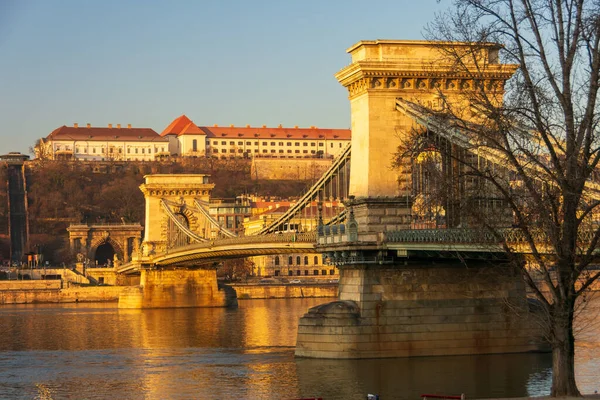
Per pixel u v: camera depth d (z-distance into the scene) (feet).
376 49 372.38
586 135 235.61
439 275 366.02
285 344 467.11
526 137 255.70
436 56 370.94
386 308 362.12
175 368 387.34
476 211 274.57
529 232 256.32
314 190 502.79
